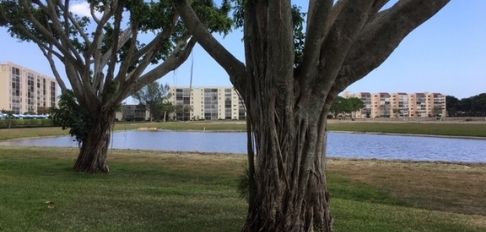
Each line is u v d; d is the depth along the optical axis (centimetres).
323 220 809
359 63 788
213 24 1584
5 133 5803
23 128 7612
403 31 770
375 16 823
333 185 1645
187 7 883
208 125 11056
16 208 1045
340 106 17200
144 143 5075
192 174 1888
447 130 7375
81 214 1013
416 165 2291
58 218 967
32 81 17000
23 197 1182
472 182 1738
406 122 12569
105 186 1459
